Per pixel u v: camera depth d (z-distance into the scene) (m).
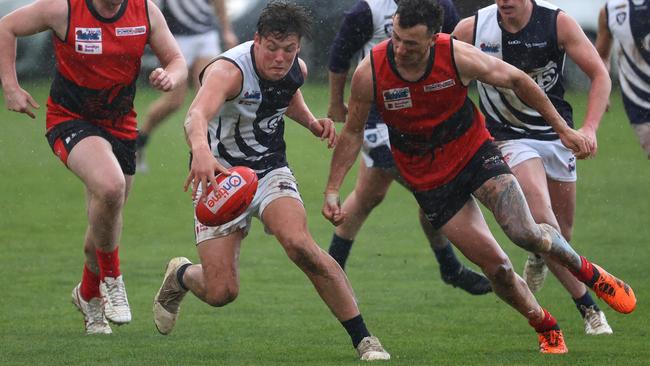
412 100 20.44
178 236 37.84
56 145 22.88
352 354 21.56
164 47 23.38
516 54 23.47
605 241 36.03
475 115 21.25
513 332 24.02
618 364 20.12
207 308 27.17
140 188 47.44
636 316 25.59
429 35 19.44
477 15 23.86
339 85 28.59
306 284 30.41
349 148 21.02
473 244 20.67
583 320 25.14
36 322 25.27
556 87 24.14
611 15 30.73
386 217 41.94
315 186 48.03
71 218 40.91
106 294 23.41
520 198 20.31
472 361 20.50
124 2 22.86
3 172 51.34
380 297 28.47
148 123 49.97
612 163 53.78
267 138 21.16
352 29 27.84
